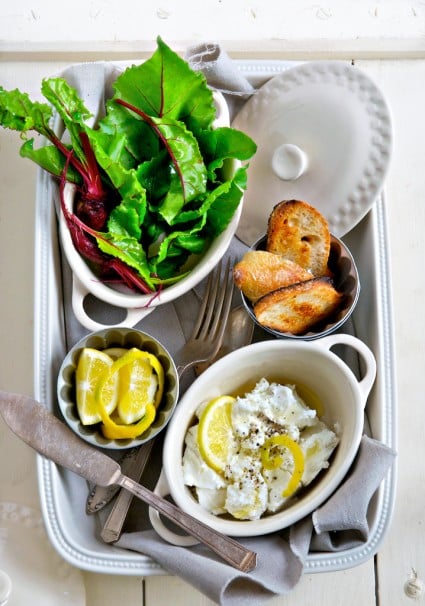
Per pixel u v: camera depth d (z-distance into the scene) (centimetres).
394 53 78
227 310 68
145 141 67
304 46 78
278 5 79
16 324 75
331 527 63
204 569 61
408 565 72
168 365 66
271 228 66
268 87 70
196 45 71
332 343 65
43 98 77
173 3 79
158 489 64
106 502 66
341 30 79
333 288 65
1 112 65
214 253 65
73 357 65
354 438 63
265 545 64
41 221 68
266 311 64
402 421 75
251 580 61
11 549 71
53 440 65
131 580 71
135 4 79
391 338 68
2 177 76
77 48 78
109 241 64
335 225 68
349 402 64
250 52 78
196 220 65
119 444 65
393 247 77
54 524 65
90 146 64
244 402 66
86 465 65
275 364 66
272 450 65
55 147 66
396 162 78
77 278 65
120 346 67
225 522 63
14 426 65
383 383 67
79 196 67
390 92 78
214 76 70
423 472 74
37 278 67
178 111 65
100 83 69
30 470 73
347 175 67
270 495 64
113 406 65
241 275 64
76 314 65
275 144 69
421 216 77
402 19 79
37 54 78
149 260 66
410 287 77
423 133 78
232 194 65
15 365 75
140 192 63
